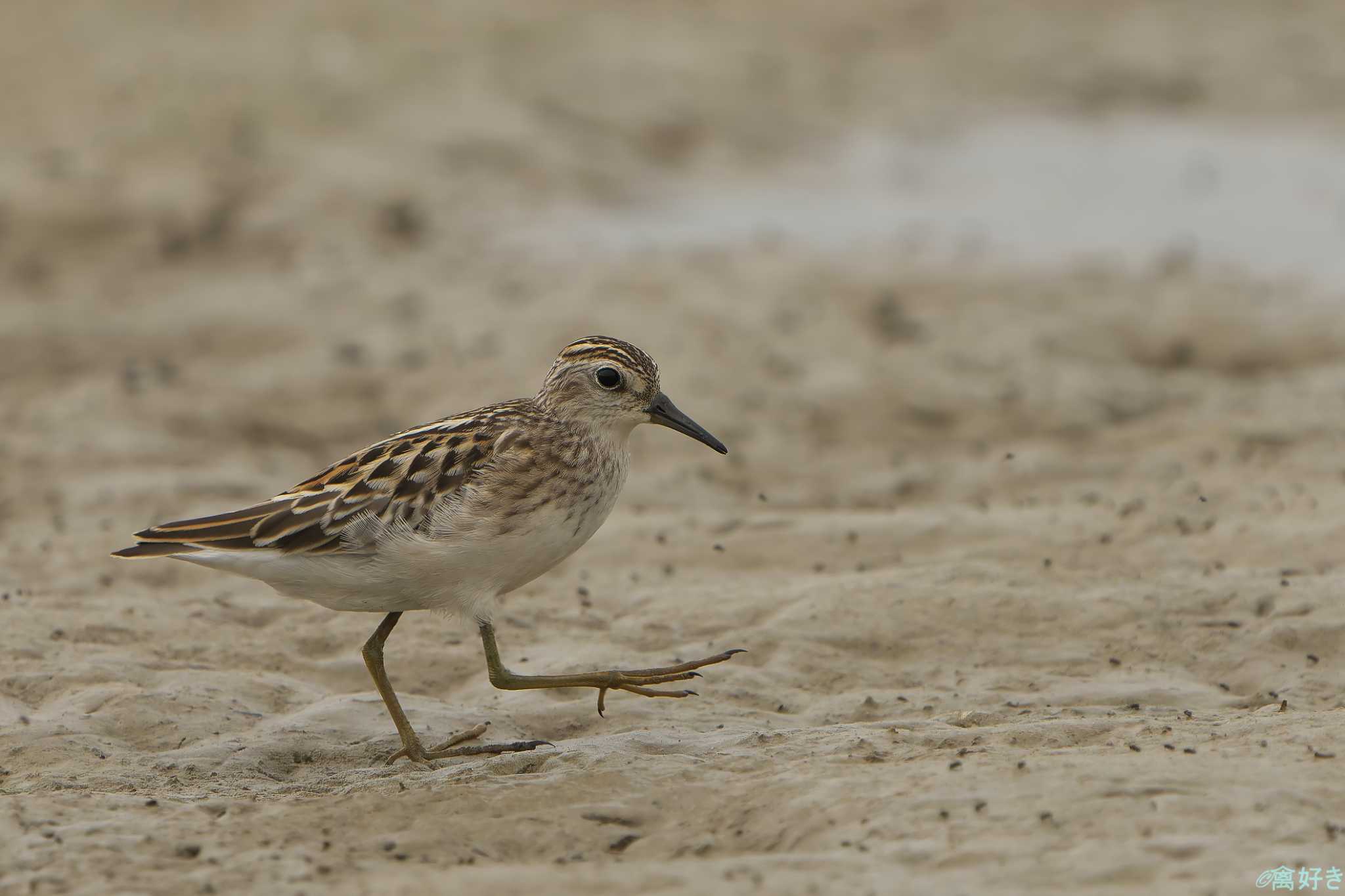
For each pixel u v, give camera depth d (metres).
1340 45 33.12
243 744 9.45
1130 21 34.38
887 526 13.34
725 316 19.92
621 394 9.42
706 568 12.84
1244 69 31.92
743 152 27.19
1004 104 30.30
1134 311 20.62
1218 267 22.39
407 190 24.06
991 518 13.39
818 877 6.93
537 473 8.87
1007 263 22.53
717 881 6.97
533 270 21.72
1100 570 12.12
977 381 18.30
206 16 29.22
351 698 10.18
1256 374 19.00
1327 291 21.25
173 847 7.68
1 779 8.94
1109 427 17.11
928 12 34.22
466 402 17.70
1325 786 7.45
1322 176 26.52
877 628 11.12
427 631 11.43
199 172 24.02
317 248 22.31
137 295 21.08
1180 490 14.13
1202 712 9.44
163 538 8.80
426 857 7.56
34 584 12.53
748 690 10.32
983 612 11.27
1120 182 26.42
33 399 17.92
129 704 9.89
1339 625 10.66
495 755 9.18
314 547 8.68
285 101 26.14
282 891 7.13
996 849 7.02
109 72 26.62
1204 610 11.12
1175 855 6.83
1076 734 8.59
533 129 26.44
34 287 21.23
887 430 17.05
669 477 15.41
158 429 17.14
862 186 26.12
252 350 19.53
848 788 7.86
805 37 32.41
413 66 27.98
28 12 28.80
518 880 7.09
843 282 21.59
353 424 17.56
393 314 20.28
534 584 12.51
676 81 29.19
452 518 8.69
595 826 7.85
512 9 31.05
